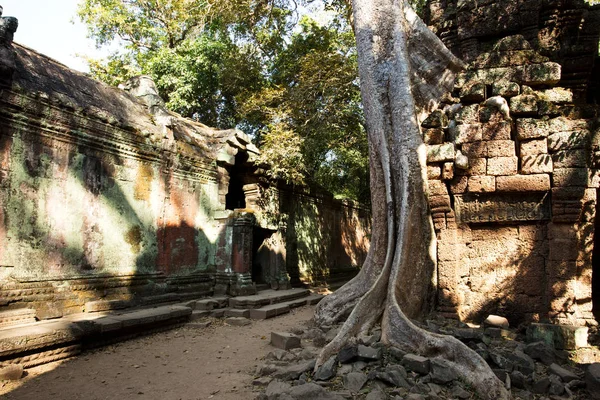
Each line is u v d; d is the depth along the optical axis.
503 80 6.85
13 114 7.04
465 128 6.83
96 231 8.51
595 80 9.71
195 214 11.39
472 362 4.25
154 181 10.12
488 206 6.66
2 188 6.83
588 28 8.31
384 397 3.99
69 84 8.62
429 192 6.91
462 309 6.65
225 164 12.41
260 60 17.28
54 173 7.73
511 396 4.05
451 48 8.77
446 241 6.79
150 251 9.85
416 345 4.92
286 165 12.83
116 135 9.04
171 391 4.73
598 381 4.09
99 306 8.04
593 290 8.62
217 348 6.83
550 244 6.30
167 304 9.72
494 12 8.22
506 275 6.55
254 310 9.76
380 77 7.62
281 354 5.65
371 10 7.87
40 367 5.63
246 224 11.53
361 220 21.97
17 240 7.00
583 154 6.18
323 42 16.39
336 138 15.56
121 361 6.05
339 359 4.79
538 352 4.98
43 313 7.03
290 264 14.99
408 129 6.99
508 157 6.54
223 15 14.57
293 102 14.11
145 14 19.73
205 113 19.58
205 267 11.55
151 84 11.44
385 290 6.17
